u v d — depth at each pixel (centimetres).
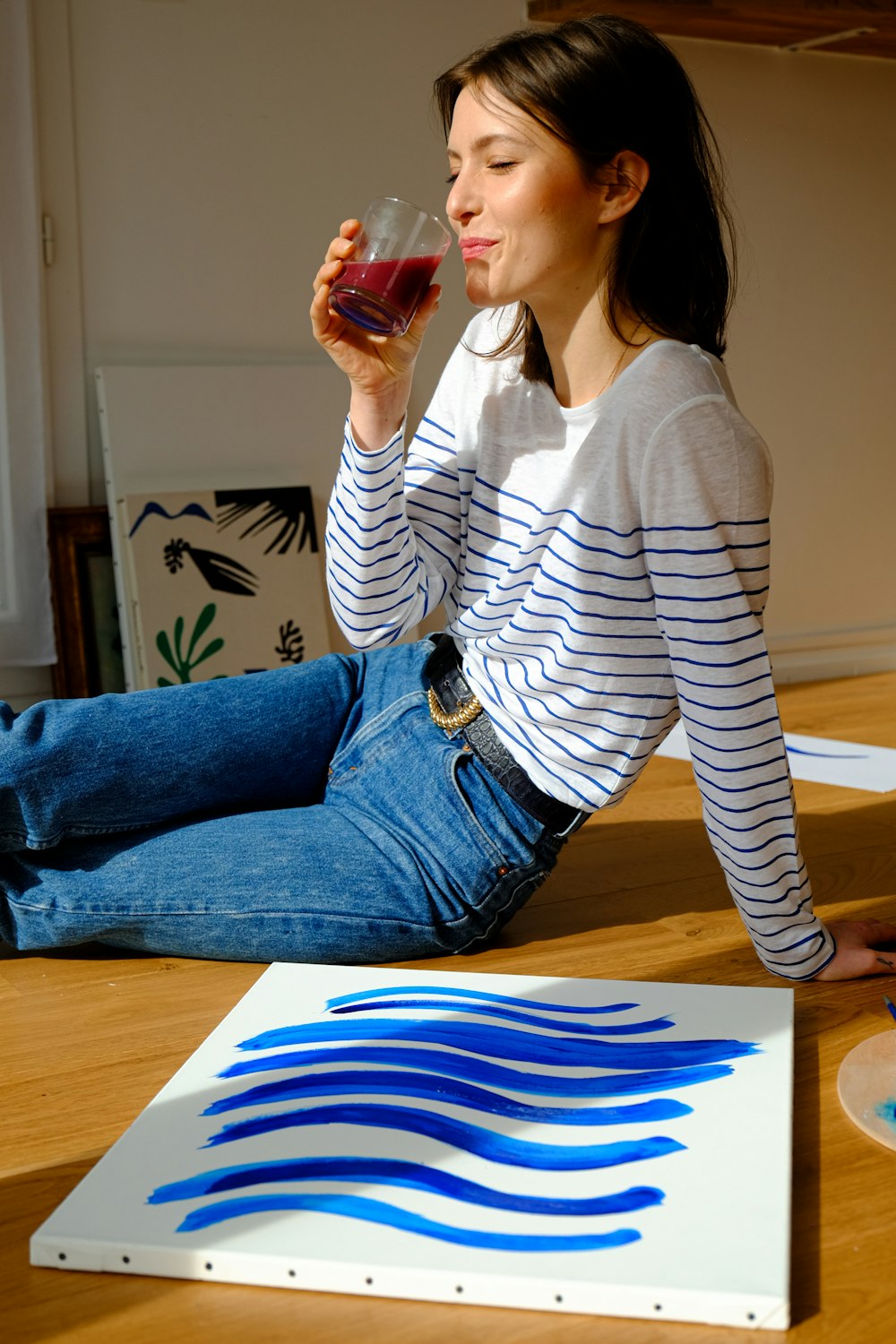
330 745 173
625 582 138
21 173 293
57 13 295
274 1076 125
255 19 318
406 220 136
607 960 163
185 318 321
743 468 129
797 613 403
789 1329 91
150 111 310
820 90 383
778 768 137
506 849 157
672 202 134
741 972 158
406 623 157
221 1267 97
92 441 314
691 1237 98
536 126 128
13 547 304
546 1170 108
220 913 156
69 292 306
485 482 151
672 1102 119
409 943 158
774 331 387
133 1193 105
